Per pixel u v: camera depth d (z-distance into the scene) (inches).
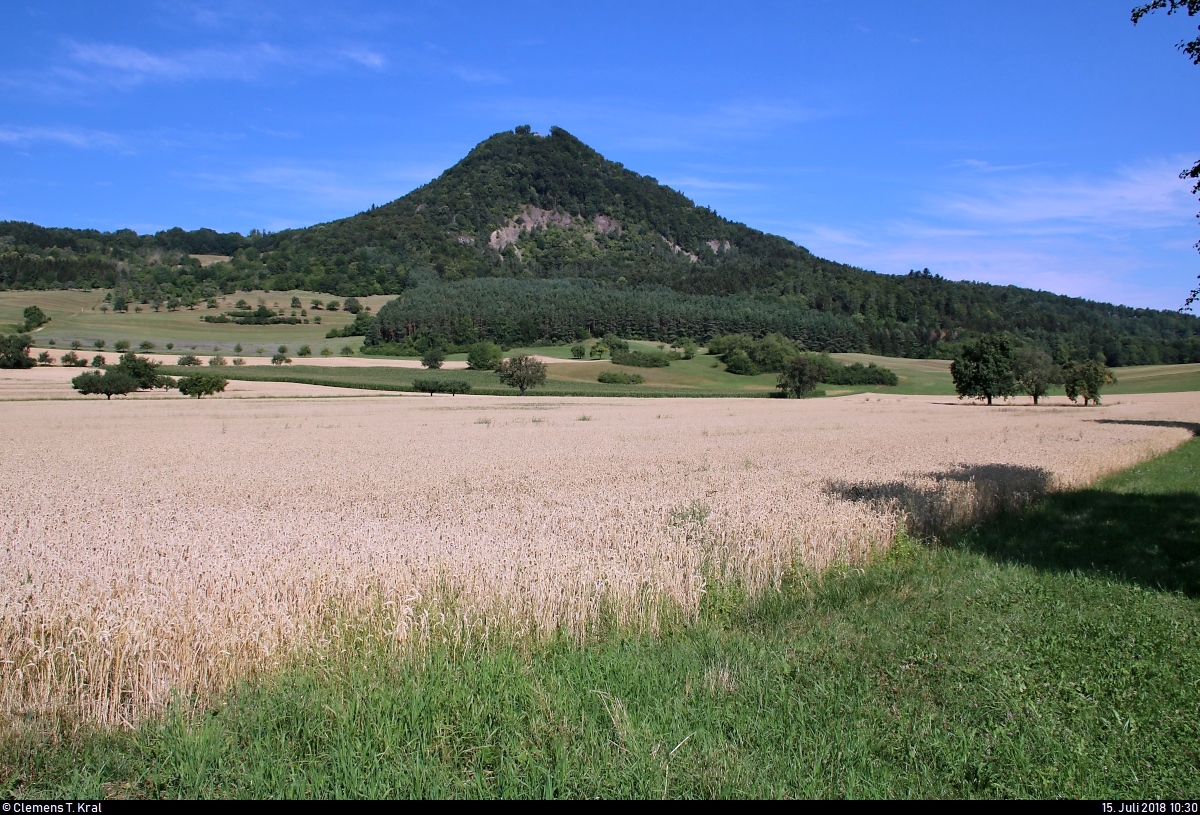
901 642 296.2
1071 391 3075.8
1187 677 263.7
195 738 209.9
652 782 187.2
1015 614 334.6
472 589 310.7
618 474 815.1
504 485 734.5
